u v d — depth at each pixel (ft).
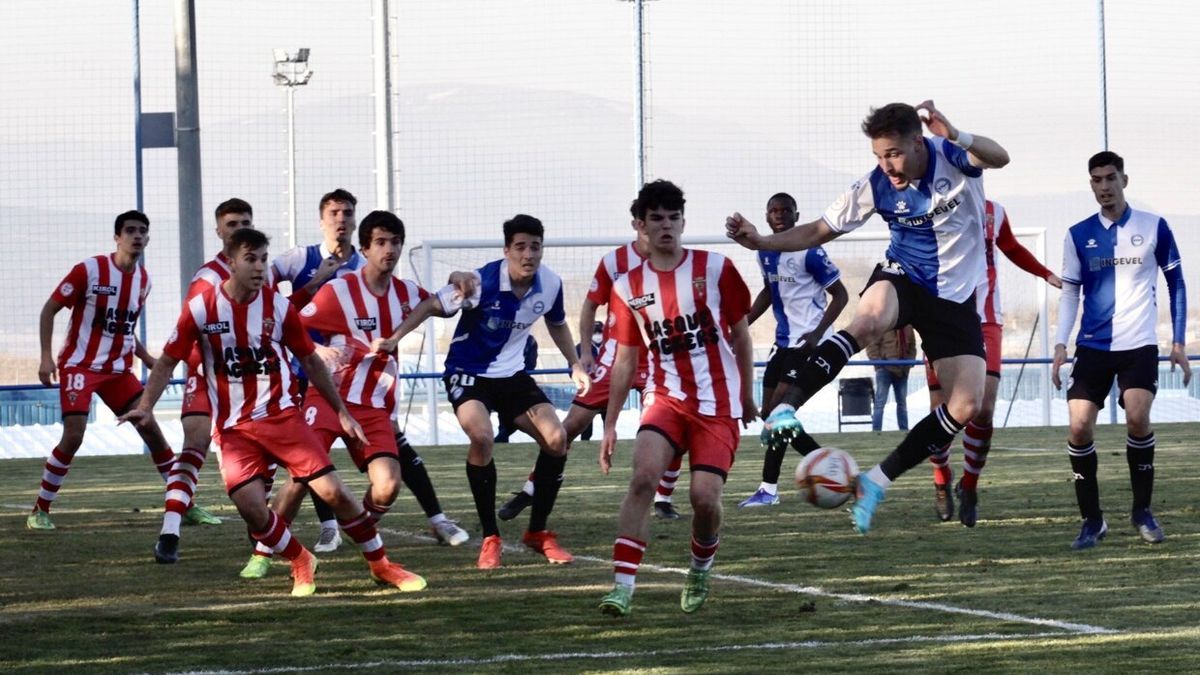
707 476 36.86
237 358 41.27
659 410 37.45
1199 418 137.49
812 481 38.52
